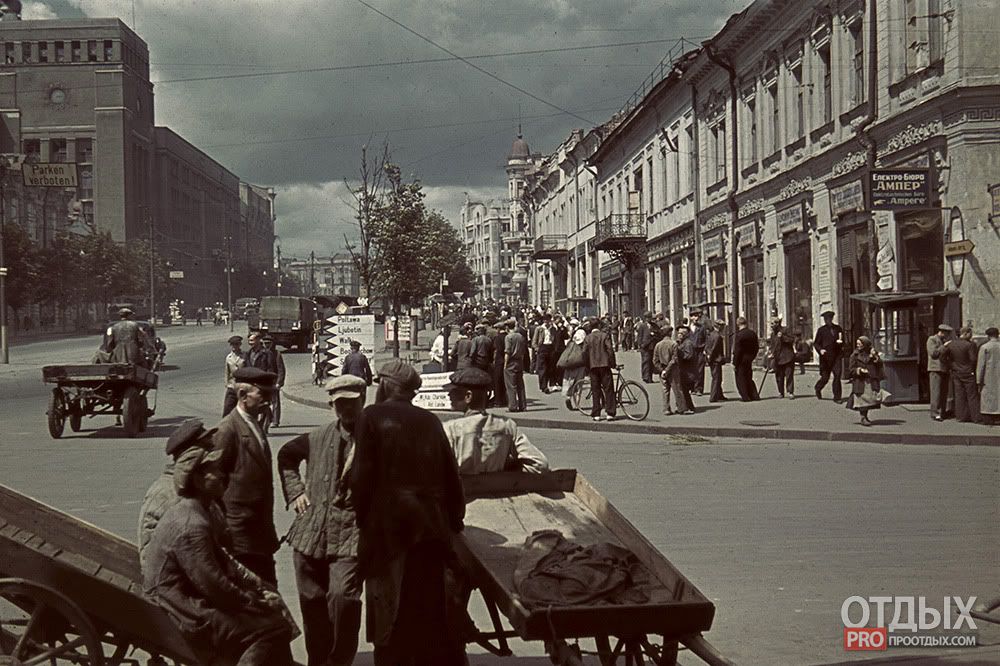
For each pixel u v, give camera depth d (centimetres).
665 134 4591
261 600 530
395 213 4569
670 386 2191
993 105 2061
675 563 888
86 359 4731
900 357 2178
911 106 2269
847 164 2659
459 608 596
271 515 625
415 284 4684
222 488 530
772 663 630
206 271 16425
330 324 2994
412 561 536
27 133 12962
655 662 530
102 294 9344
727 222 3734
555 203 7750
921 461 1509
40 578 529
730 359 3681
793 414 2097
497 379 2408
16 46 13038
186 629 512
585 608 475
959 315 2100
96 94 12962
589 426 2039
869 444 1733
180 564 512
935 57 2211
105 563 589
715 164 3931
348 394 606
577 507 643
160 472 1459
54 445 1814
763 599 775
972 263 2070
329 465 607
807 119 2967
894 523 1047
